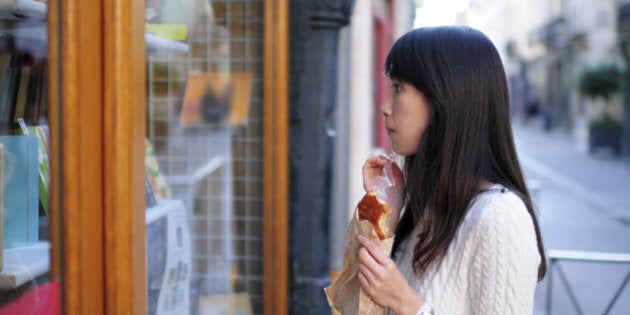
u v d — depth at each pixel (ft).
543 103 122.42
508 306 4.42
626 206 39.40
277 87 10.23
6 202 5.64
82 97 6.02
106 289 6.08
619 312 18.78
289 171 10.75
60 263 6.04
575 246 28.81
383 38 25.17
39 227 5.90
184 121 9.76
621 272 23.02
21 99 5.81
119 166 6.05
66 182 6.03
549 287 13.37
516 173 4.84
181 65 9.74
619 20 62.39
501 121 4.82
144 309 6.47
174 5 9.07
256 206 10.32
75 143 6.02
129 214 6.13
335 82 10.93
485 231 4.51
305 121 10.71
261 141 10.29
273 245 10.34
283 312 10.40
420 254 4.77
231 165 10.25
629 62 62.59
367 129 17.51
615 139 67.05
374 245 4.80
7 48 5.73
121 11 5.99
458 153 4.71
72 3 5.94
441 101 4.68
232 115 10.12
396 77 4.90
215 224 10.16
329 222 10.97
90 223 6.07
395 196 5.17
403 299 4.65
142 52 6.35
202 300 10.06
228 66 10.13
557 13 102.47
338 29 10.81
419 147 4.87
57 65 5.98
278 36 10.18
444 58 4.70
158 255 8.05
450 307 4.64
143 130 6.40
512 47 144.36
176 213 8.86
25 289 5.74
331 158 11.02
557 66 107.04
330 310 11.30
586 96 65.57
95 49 5.99
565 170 58.08
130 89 6.10
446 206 4.73
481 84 4.72
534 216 4.89
